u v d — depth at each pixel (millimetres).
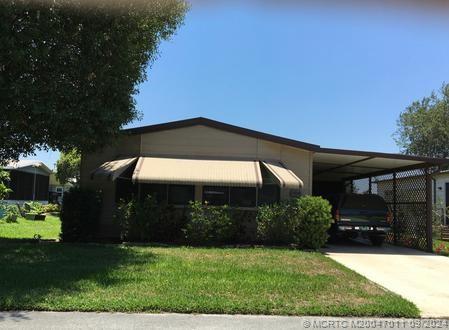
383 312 7164
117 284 8258
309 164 16078
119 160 15500
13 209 23656
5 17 10398
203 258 11414
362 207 16906
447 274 10992
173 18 14102
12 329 5965
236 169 15008
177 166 14961
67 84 11711
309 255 12531
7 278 8508
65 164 42594
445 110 38594
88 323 6297
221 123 16000
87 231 14594
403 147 40844
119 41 12367
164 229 14492
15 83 10742
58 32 11344
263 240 14938
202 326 6328
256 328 6309
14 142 12781
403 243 17875
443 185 27922
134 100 13664
